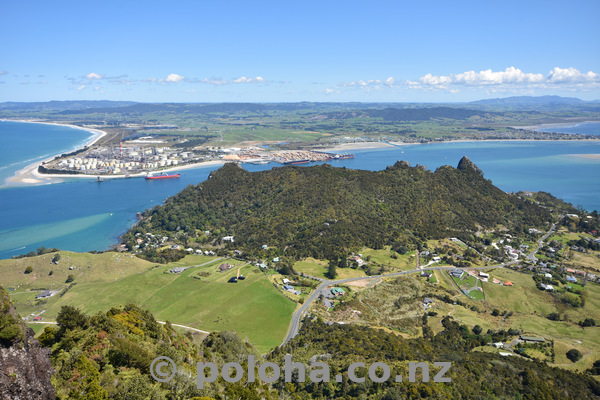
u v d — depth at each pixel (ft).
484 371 360.89
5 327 165.17
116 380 207.51
